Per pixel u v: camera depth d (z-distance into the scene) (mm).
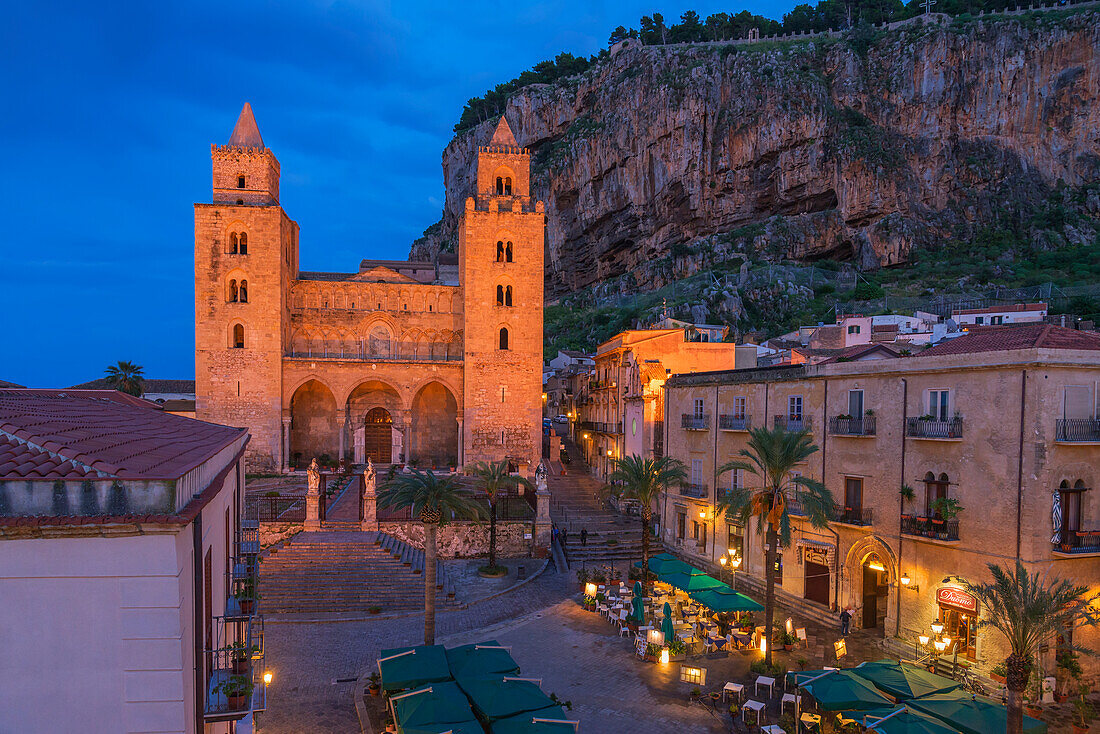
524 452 70062
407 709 20625
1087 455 26016
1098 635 26188
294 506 50625
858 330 80250
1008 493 25859
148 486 11039
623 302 158250
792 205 167500
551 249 199500
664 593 38625
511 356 70062
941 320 84500
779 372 39094
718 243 162375
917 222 150250
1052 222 139750
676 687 26984
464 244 72375
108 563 10898
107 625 10945
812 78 167875
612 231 186875
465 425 69562
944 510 27859
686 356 59125
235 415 65812
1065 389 25656
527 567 45000
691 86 173125
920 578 29391
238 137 68625
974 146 154500
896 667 23250
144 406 27875
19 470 10797
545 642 32062
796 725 22688
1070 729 22953
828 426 35156
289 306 71750
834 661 28594
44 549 10766
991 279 127125
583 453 80062
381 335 74688
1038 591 20453
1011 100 152250
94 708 10914
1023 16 155750
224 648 15570
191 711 12062
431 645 26672
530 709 21203
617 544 48875
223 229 65812
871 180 154000
